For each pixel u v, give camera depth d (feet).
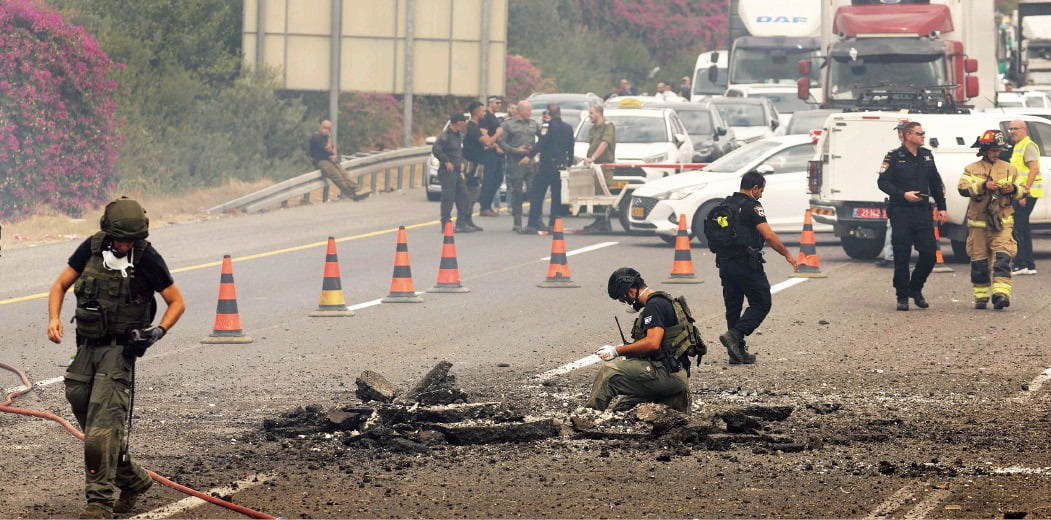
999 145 162.81
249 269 205.05
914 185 161.68
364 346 140.15
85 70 280.31
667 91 432.25
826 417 106.01
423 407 102.01
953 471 88.58
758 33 434.71
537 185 253.24
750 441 96.63
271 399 113.29
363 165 349.41
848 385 118.83
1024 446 95.50
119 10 360.48
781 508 80.33
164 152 334.65
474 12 394.73
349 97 436.76
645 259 216.95
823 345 139.85
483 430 97.04
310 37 388.98
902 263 163.02
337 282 161.58
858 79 330.75
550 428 98.58
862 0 337.11
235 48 398.83
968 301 171.83
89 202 290.56
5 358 132.77
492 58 397.80
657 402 103.55
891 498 82.17
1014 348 136.98
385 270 204.44
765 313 130.93
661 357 102.78
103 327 76.59
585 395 114.11
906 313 161.79
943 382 119.75
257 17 386.93
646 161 272.31
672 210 233.96
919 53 324.39
